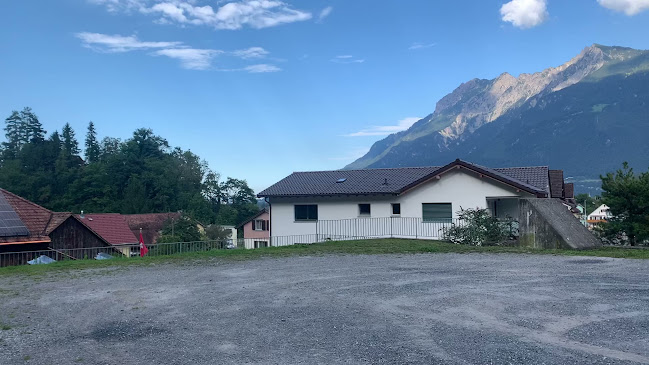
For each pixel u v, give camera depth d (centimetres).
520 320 675
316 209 2852
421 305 784
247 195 10225
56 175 8194
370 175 3039
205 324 711
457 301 804
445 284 962
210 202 9769
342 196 2766
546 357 521
